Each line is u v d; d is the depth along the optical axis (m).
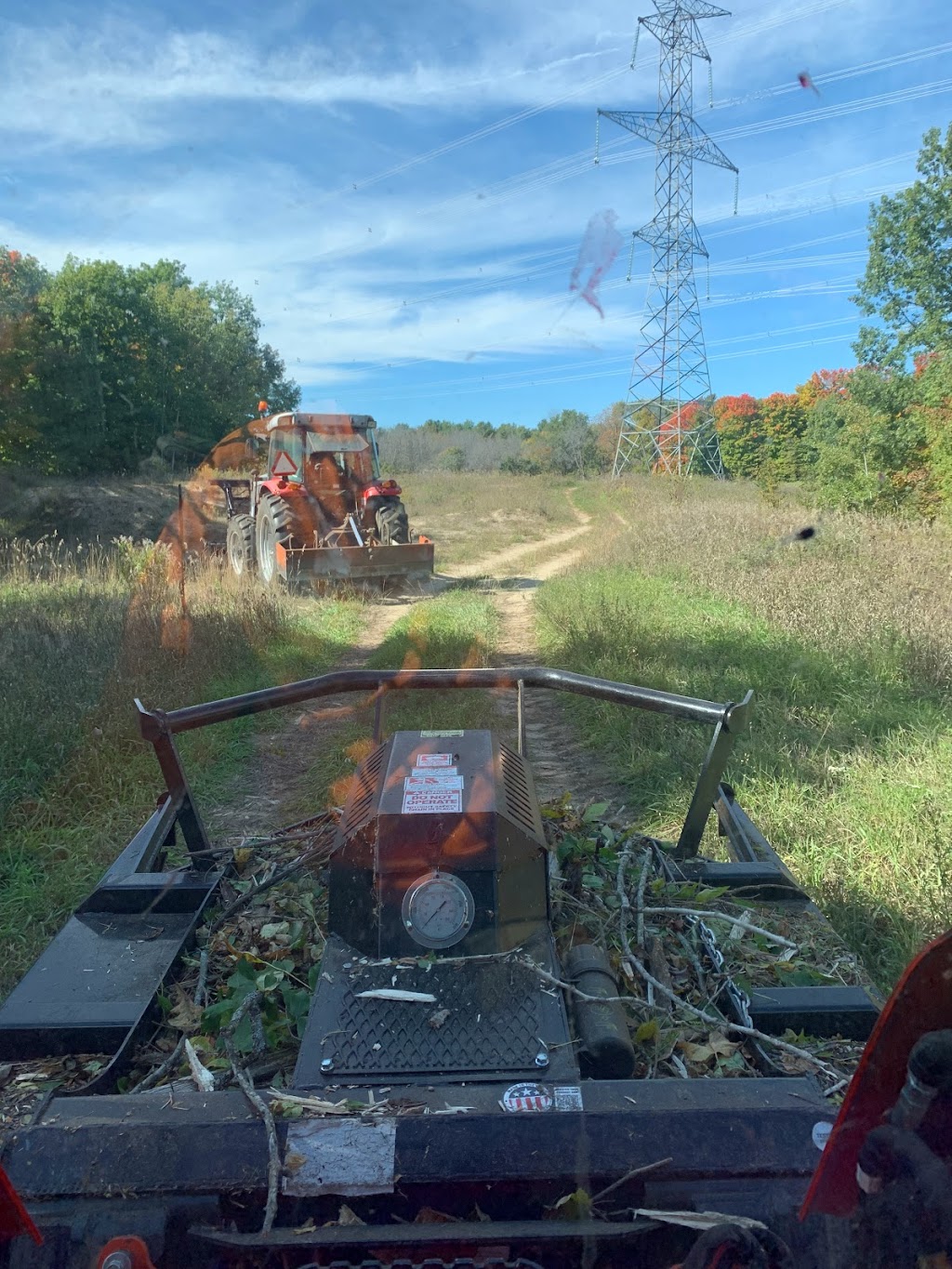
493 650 9.24
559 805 3.45
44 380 14.34
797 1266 1.57
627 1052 2.01
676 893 3.02
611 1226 1.61
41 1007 2.43
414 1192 1.69
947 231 14.09
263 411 14.56
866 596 9.28
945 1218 1.39
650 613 9.98
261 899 3.01
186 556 13.84
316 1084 1.85
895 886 4.16
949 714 6.52
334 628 10.79
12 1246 1.60
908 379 14.83
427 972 2.09
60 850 4.86
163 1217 1.63
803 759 5.65
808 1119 1.74
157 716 3.20
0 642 7.84
